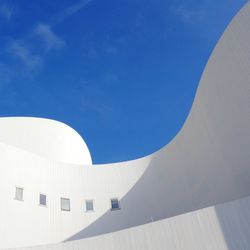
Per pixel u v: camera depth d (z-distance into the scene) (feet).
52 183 53.72
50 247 32.83
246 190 37.70
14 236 44.09
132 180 59.62
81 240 32.04
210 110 44.39
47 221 49.49
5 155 48.80
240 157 38.73
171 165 56.08
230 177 40.81
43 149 67.72
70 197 54.90
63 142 71.05
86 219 53.98
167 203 53.52
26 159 51.65
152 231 29.19
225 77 40.29
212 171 44.98
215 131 43.70
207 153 46.47
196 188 48.91
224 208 27.27
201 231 27.32
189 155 51.72
